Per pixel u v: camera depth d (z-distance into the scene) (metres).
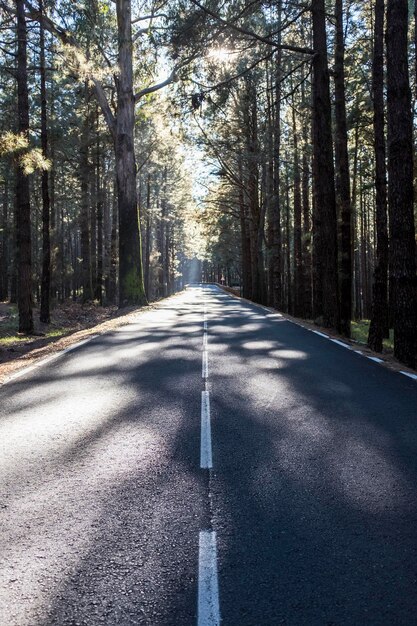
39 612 2.69
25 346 14.80
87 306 35.94
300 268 35.81
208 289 92.94
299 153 33.19
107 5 23.28
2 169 25.38
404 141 11.33
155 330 16.45
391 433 5.65
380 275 16.05
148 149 39.31
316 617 2.62
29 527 3.62
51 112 30.31
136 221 26.17
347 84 26.30
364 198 46.47
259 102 33.47
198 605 2.72
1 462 4.89
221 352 11.70
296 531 3.52
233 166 41.19
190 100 18.53
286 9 17.31
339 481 4.36
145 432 5.76
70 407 6.88
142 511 3.84
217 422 6.13
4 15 17.38
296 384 8.22
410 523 3.62
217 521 3.67
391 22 11.27
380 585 2.89
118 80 25.27
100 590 2.87
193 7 16.56
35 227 42.59
